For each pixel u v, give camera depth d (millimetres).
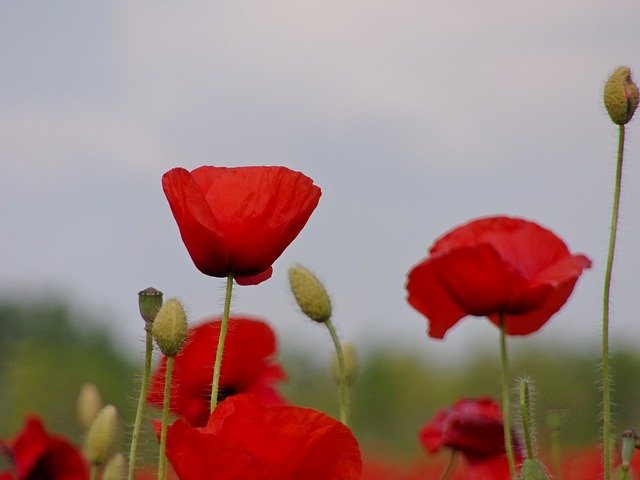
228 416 848
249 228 940
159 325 901
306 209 952
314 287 976
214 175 957
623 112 910
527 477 868
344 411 979
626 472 934
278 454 851
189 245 948
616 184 908
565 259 909
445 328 944
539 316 939
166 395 905
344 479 854
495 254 902
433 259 907
